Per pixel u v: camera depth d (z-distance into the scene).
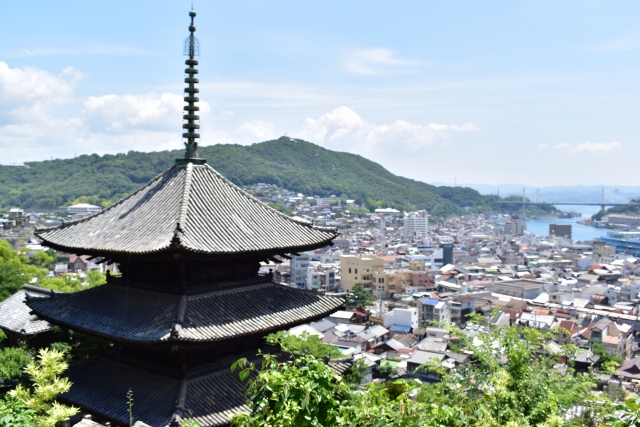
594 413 30.41
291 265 181.88
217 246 26.09
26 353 43.62
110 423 25.52
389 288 173.75
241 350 29.11
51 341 49.34
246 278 29.95
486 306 141.62
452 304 143.25
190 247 24.34
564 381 31.16
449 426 18.69
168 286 27.27
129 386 26.97
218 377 27.02
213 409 25.03
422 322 138.88
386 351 110.06
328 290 177.12
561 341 111.75
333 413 15.18
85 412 26.59
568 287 180.50
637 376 87.69
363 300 148.38
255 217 30.27
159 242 25.86
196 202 29.03
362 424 15.61
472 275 199.88
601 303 164.00
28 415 15.71
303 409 14.35
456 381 29.80
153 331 24.64
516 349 28.50
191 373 26.17
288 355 30.53
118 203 31.52
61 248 29.39
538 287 172.50
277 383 14.60
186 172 30.70
